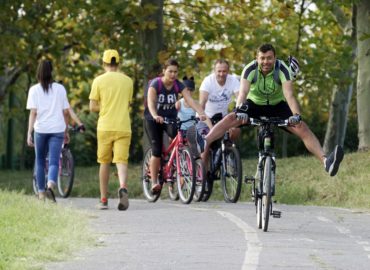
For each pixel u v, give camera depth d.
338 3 60.12
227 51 64.56
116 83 35.47
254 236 26.72
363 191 45.03
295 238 26.52
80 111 85.38
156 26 63.50
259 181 28.27
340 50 65.62
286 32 79.00
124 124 35.44
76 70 72.00
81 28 64.38
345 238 27.00
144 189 41.75
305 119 83.06
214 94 39.94
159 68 64.25
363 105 59.12
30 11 64.94
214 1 68.44
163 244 24.95
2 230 25.34
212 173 40.44
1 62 65.31
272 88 29.00
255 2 66.38
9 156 86.44
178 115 41.56
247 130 80.56
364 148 58.72
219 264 21.53
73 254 22.94
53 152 36.16
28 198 35.03
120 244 24.91
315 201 45.62
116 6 61.84
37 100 36.16
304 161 54.84
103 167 35.94
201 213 33.78
